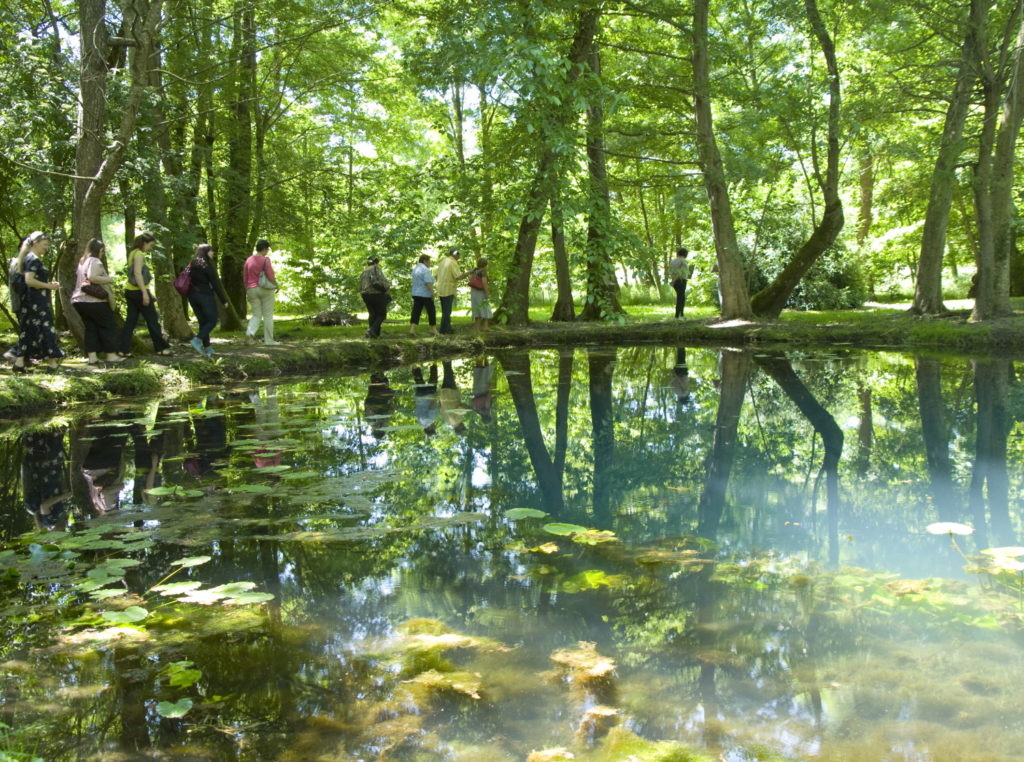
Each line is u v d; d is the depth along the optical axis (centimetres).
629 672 216
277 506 398
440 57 1088
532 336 1496
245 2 1307
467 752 177
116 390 821
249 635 246
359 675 217
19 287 846
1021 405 685
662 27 1702
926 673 212
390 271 1891
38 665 226
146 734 188
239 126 1587
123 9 858
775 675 213
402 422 654
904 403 716
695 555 314
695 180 1597
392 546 333
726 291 1552
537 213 947
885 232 2631
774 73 1498
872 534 343
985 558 305
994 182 1280
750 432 599
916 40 1445
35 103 935
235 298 1794
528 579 290
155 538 346
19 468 496
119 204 1086
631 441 571
